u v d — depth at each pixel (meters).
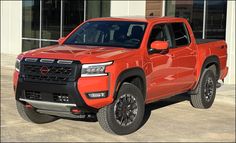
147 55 7.74
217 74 10.19
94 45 8.13
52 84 6.94
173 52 8.44
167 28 8.58
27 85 7.16
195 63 9.17
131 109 7.38
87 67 6.86
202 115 9.03
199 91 9.45
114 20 8.62
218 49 10.06
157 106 9.81
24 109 7.78
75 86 6.80
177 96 10.97
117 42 8.03
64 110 7.07
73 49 7.59
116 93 7.04
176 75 8.52
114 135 7.38
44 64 7.05
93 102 6.86
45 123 8.17
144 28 8.09
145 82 7.67
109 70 6.92
